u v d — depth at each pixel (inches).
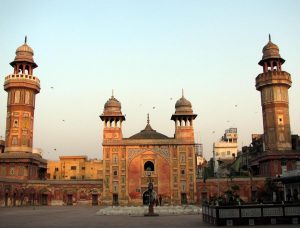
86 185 2144.4
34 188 2094.0
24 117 2164.1
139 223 900.0
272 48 2207.2
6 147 2137.1
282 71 2149.4
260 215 816.3
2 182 1854.1
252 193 2053.4
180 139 2135.8
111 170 2106.3
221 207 815.1
